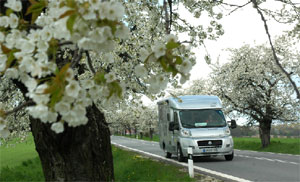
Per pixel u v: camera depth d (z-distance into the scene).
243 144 35.03
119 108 12.92
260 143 33.44
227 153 17.12
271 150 28.30
